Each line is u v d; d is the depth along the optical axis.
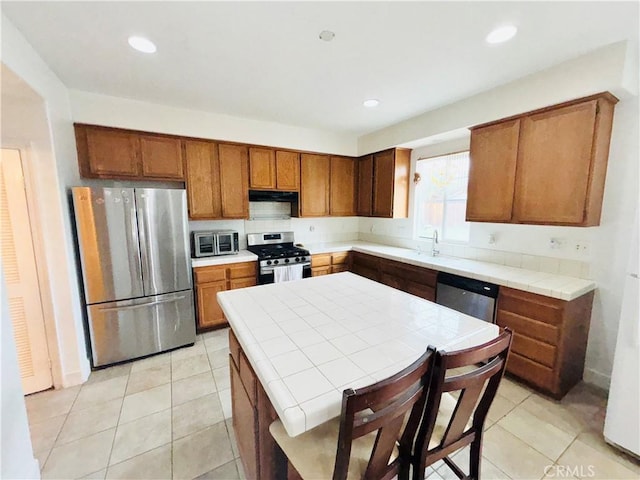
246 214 3.55
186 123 3.07
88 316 2.48
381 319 1.48
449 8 1.48
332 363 1.07
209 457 1.67
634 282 1.58
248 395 1.32
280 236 4.15
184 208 2.86
